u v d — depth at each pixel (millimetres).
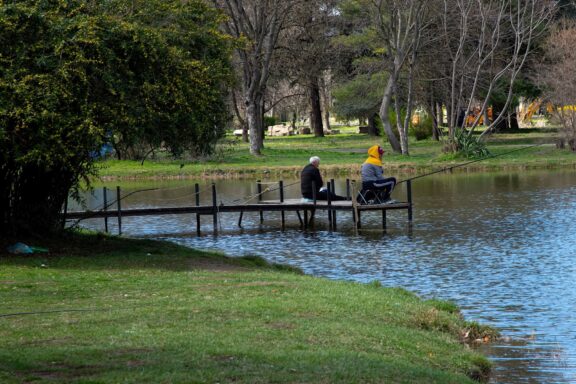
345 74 70500
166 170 51000
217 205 29859
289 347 10438
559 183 41469
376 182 28906
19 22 17406
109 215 28688
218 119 21062
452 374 10422
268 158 57344
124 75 18469
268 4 57250
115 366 9086
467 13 52188
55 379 8477
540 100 63719
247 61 57781
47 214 20719
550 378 11570
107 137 18641
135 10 19750
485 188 40562
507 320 15266
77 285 14867
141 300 13500
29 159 17094
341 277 19969
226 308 12812
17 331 10953
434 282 19109
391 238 26469
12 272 15969
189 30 20594
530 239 25219
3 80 16922
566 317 15453
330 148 67812
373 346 11156
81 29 17469
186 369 9016
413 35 55031
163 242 22516
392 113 69125
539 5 57250
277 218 32969
